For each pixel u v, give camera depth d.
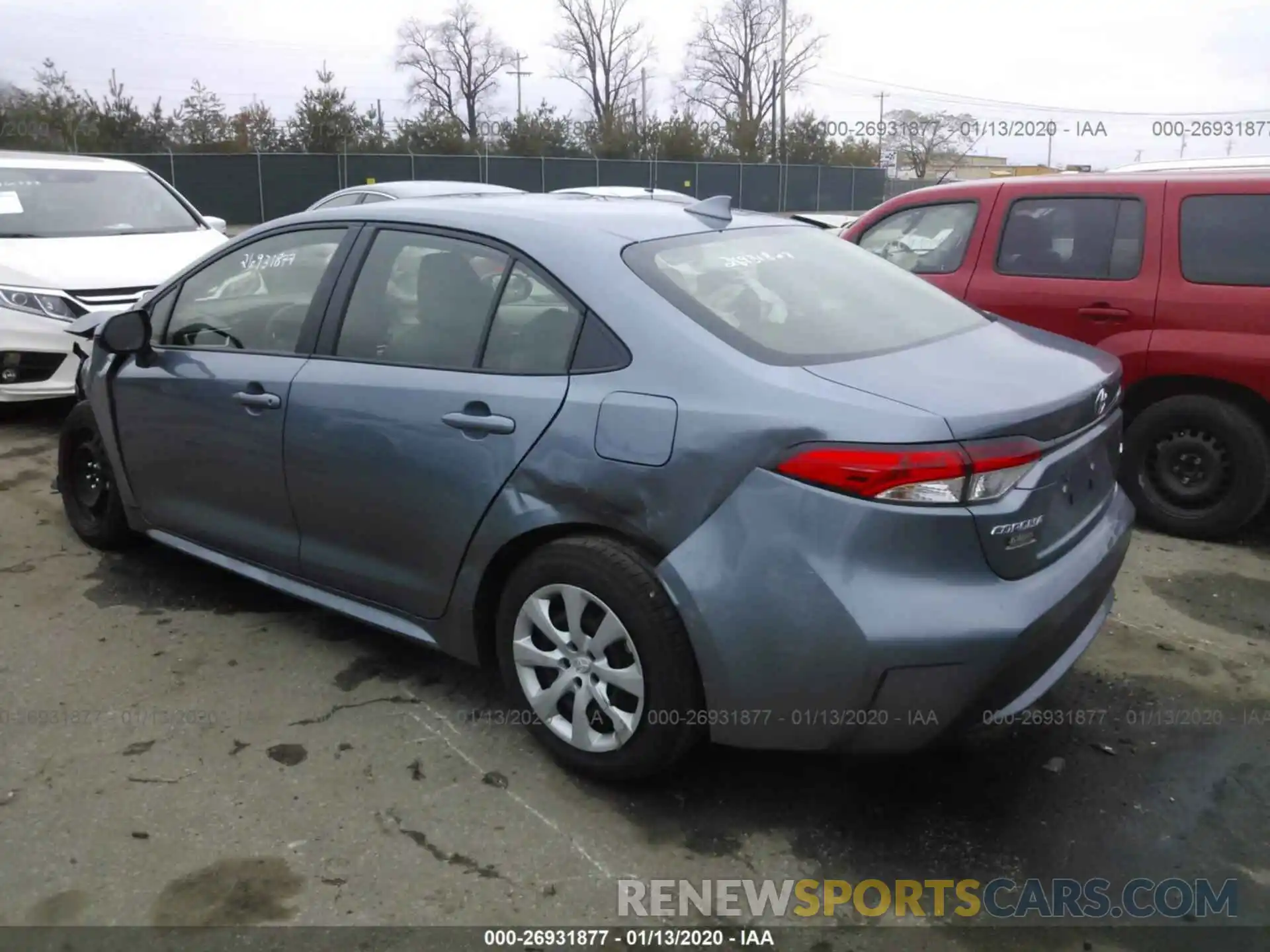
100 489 4.82
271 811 3.06
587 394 3.01
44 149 34.88
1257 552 5.18
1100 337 5.43
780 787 3.21
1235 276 5.07
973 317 3.65
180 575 4.71
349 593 3.73
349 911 2.67
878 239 6.54
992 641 2.61
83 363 4.92
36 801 3.08
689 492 2.80
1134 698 3.75
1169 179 5.32
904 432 2.61
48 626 4.20
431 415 3.30
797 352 2.95
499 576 3.33
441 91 61.22
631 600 2.90
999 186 5.91
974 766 3.33
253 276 4.01
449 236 3.49
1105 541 3.13
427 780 3.22
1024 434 2.73
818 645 2.66
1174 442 5.33
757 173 40.31
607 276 3.12
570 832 2.99
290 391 3.69
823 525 2.65
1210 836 3.01
